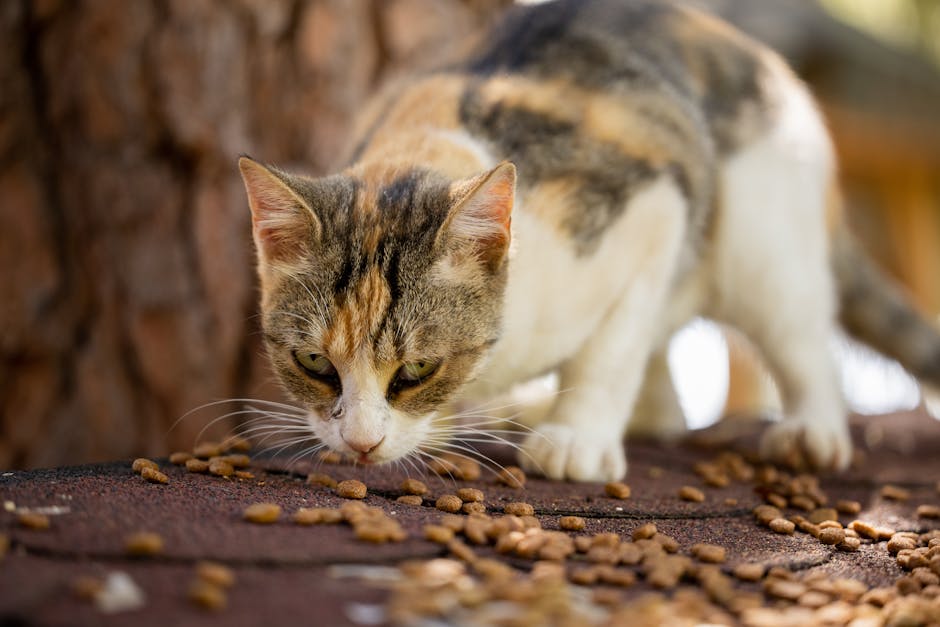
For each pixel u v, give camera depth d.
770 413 0.98
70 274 0.94
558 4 0.84
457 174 0.72
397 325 0.68
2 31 0.92
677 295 0.85
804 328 0.83
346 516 0.61
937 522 0.70
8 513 0.59
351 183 0.71
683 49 0.83
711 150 0.82
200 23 0.92
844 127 1.41
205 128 0.92
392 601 0.54
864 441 0.91
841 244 0.92
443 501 0.65
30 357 0.94
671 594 0.58
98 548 0.56
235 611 0.53
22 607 0.52
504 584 0.55
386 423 0.68
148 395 0.94
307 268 0.69
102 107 0.92
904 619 0.56
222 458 0.69
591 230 0.73
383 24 0.96
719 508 0.70
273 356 0.71
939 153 1.48
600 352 0.76
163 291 0.93
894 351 0.93
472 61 0.81
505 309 0.71
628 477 0.75
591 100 0.77
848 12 1.82
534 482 0.72
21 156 0.93
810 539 0.66
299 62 0.94
